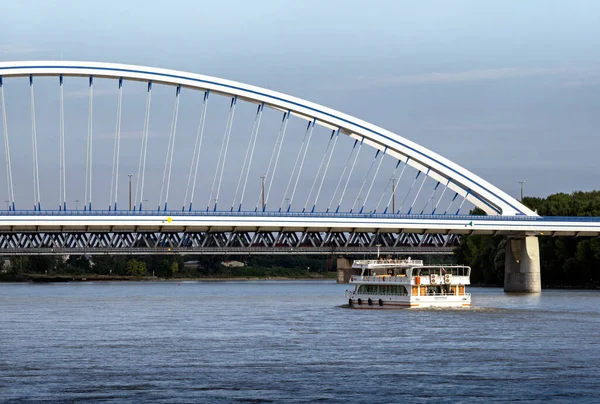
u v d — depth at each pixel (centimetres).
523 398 9606
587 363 11512
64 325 16288
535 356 12056
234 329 15325
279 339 13825
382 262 19450
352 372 10925
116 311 19775
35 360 11862
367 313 18288
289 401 9488
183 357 12062
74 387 10131
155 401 9500
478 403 9412
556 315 17525
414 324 15850
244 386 10150
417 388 10044
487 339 13712
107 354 12362
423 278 18812
